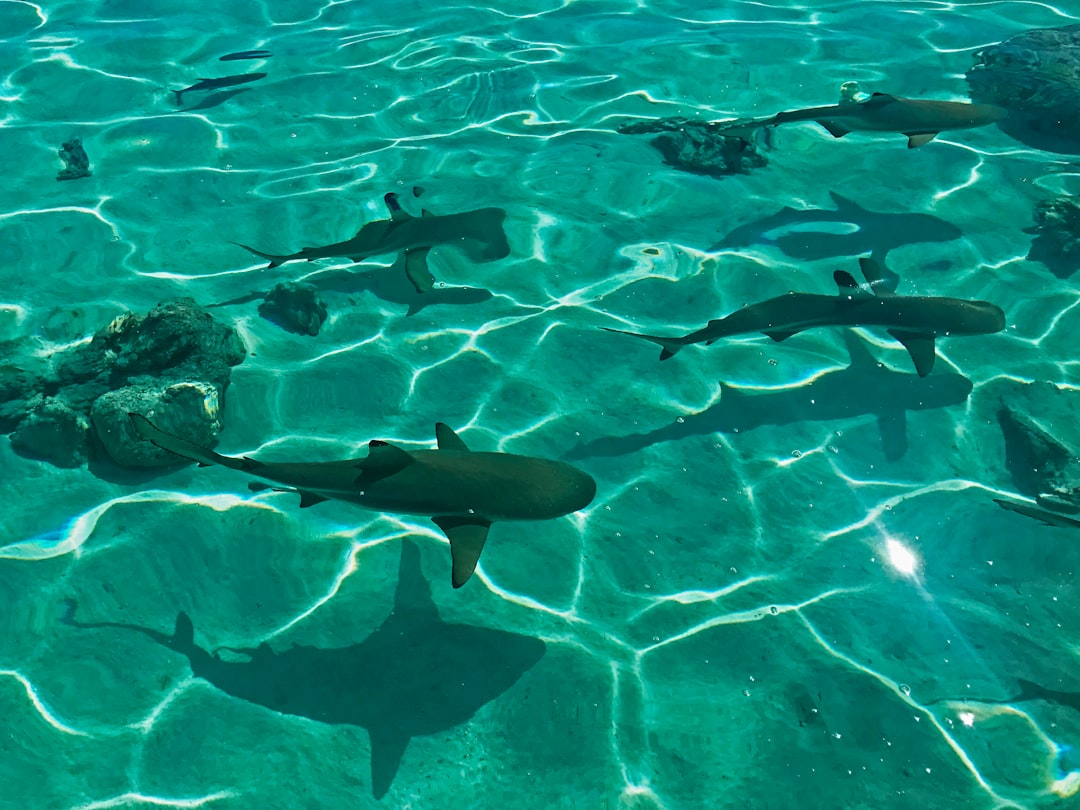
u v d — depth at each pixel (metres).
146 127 9.71
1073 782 4.12
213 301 7.04
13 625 4.68
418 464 4.10
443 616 4.84
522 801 4.05
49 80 10.70
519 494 4.07
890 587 5.07
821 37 11.82
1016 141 9.47
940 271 7.48
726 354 6.74
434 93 10.55
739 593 5.04
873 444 5.98
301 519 5.35
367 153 9.32
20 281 7.20
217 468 5.68
